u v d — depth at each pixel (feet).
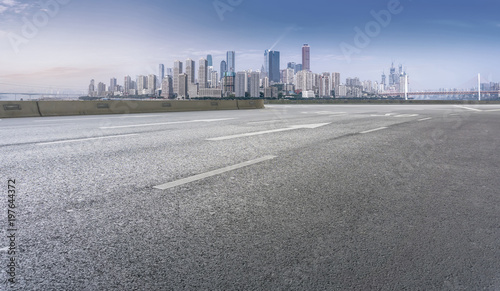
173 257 6.27
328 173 13.16
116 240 6.95
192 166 14.20
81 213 8.46
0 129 29.76
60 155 16.57
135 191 10.44
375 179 12.30
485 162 15.72
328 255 6.42
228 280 5.52
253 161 15.28
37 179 11.84
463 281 5.62
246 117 45.75
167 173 12.91
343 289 5.32
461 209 9.08
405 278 5.68
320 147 19.47
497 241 7.11
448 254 6.53
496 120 42.34
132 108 58.54
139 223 7.88
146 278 5.55
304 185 11.37
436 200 9.86
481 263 6.21
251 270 5.84
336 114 54.39
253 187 11.07
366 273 5.81
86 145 19.86
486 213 8.79
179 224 7.86
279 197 10.02
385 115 51.57
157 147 19.16
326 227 7.77
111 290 5.21
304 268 5.94
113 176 12.36
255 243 6.90
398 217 8.45
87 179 11.89
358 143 21.25
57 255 6.28
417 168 14.26
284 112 61.36
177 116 48.06
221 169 13.66
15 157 16.01
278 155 16.83
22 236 7.07
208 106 70.49
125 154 16.93
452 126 33.68
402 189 11.01
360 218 8.36
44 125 33.83
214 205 9.24
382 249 6.70
